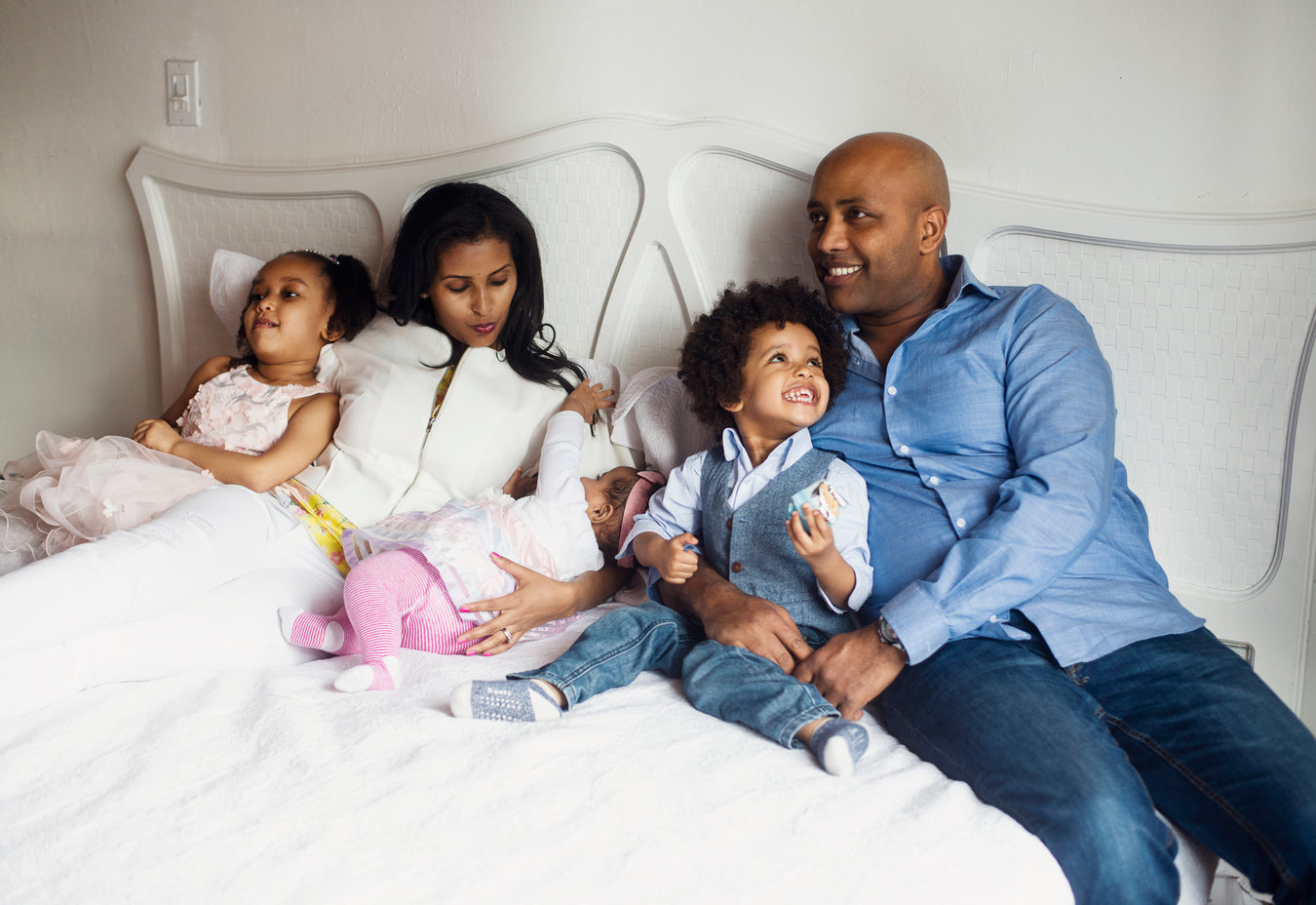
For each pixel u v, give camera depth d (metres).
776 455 1.47
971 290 1.49
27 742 1.07
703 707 1.23
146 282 2.29
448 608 1.41
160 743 1.08
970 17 1.66
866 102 1.74
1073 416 1.30
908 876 0.93
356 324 1.83
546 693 1.21
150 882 0.87
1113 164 1.63
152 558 1.30
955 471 1.40
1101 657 1.23
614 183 1.89
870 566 1.41
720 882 0.90
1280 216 1.53
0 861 0.90
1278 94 1.53
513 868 0.90
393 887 0.87
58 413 2.43
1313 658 1.64
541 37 1.91
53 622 1.19
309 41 2.07
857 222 1.44
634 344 1.93
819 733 1.11
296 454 1.66
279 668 1.33
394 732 1.11
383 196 2.03
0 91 2.29
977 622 1.21
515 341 1.80
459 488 1.71
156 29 2.17
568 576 1.54
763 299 1.48
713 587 1.40
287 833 0.93
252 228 2.16
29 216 2.34
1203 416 1.63
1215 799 1.10
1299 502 1.60
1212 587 1.67
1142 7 1.57
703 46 1.81
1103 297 1.65
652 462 1.75
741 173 1.80
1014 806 1.06
